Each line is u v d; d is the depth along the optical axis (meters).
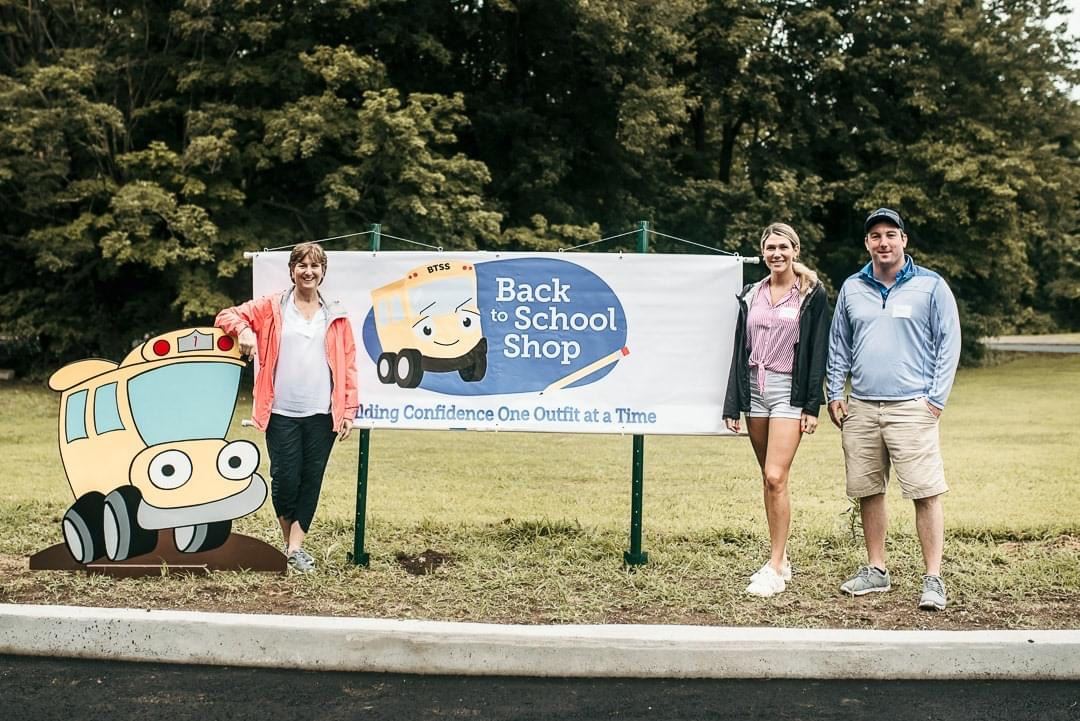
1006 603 5.02
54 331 21.53
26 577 5.32
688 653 4.30
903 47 30.44
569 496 8.47
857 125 30.59
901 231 5.07
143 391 5.44
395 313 5.94
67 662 4.45
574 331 5.87
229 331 5.35
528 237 22.05
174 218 18.94
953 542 6.42
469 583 5.30
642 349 5.84
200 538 5.44
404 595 5.09
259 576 5.36
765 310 5.27
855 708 3.97
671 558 5.88
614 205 25.72
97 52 19.77
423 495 8.34
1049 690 4.17
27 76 19.77
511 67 24.50
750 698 4.07
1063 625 4.68
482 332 5.91
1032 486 8.93
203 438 5.46
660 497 8.46
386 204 20.45
